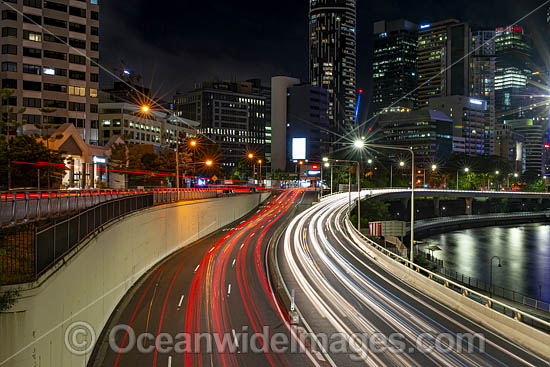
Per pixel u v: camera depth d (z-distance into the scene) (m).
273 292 35.62
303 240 63.16
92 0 99.88
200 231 64.69
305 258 50.25
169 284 38.03
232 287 37.12
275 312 30.20
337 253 53.88
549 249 101.38
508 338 24.77
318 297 33.88
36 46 92.19
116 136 98.00
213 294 34.91
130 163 91.38
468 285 57.09
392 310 30.47
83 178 78.81
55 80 94.25
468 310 29.62
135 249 38.53
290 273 42.38
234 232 70.56
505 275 76.50
